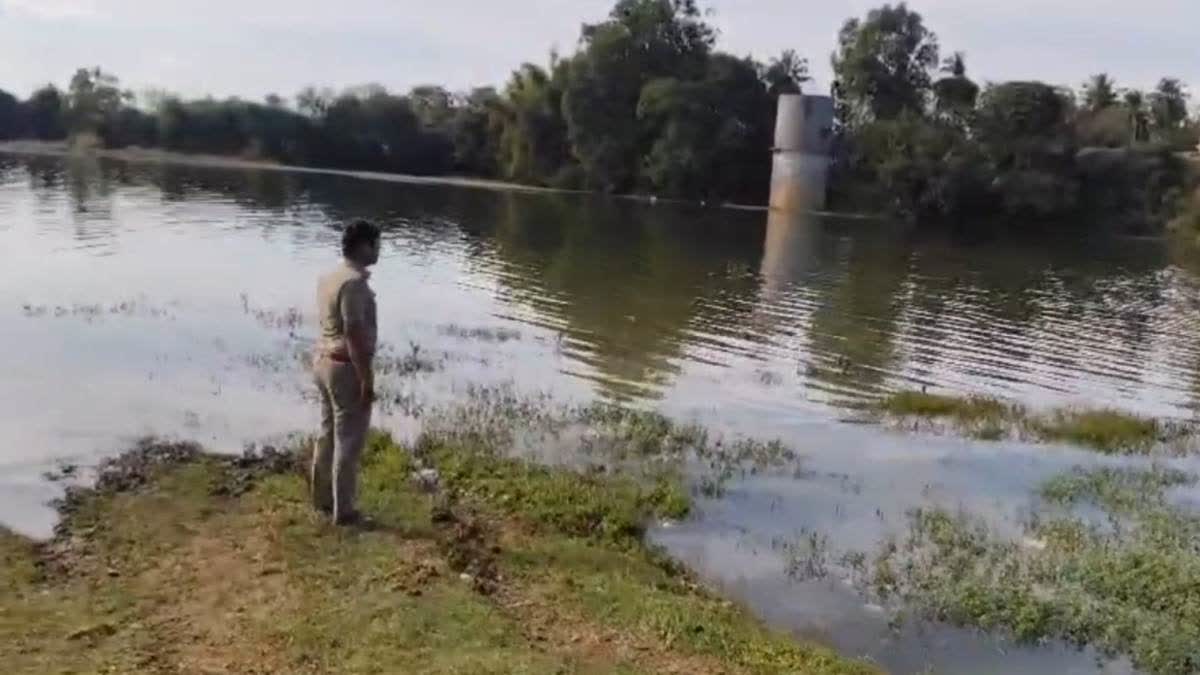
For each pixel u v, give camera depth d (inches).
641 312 974.4
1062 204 2576.3
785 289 1207.6
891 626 329.4
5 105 3654.0
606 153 3065.9
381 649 261.4
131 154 3476.9
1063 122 2751.0
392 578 304.0
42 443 437.7
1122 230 2571.4
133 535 332.8
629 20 3171.8
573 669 260.4
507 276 1181.7
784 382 707.4
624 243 1662.2
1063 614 337.7
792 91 3083.2
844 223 2418.8
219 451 443.2
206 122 3592.5
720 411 610.2
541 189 3125.0
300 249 1270.9
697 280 1243.8
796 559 379.2
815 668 283.3
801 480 477.4
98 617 274.5
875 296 1196.5
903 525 423.8
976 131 2716.5
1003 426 610.2
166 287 908.0
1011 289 1349.7
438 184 3053.6
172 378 575.8
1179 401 732.0
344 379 332.8
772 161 2913.4
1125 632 327.6
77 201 1721.2
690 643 285.9
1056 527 422.3
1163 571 372.5
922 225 2532.0
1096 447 576.4
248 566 309.4
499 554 335.9
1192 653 314.2
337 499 342.3
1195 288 1462.8
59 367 582.2
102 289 874.1
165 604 284.4
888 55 3070.9
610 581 325.4
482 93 3602.4
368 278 332.8
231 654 257.6
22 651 252.1
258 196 2156.7
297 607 283.3
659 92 2955.2
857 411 632.4
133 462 412.8
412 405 557.6
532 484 420.2
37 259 1024.2
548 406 579.8
